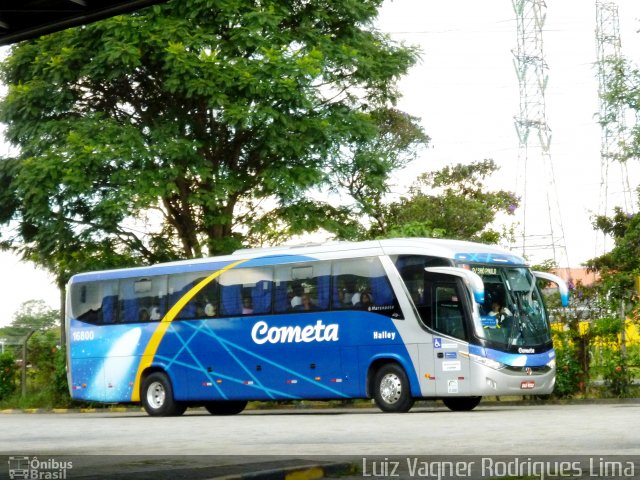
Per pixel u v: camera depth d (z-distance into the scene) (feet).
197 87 97.09
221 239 107.96
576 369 83.25
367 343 76.95
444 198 161.17
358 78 108.99
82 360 93.91
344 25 111.34
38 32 43.27
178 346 87.66
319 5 108.27
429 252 75.31
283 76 99.40
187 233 111.45
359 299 77.92
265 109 98.32
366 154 109.81
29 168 101.30
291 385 81.00
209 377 85.71
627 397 81.97
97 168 101.65
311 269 81.05
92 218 104.68
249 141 106.83
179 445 45.50
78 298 95.04
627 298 83.10
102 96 110.11
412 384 74.59
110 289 93.04
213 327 85.92
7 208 110.63
